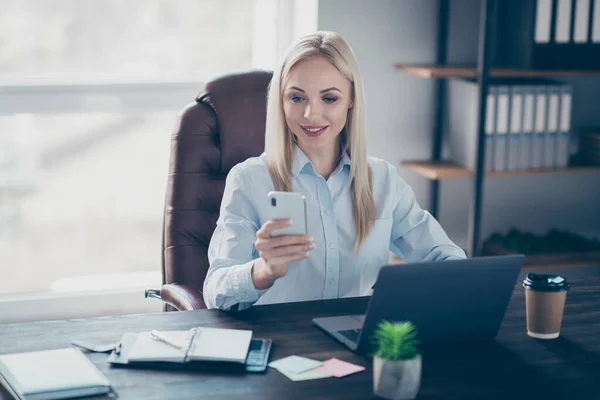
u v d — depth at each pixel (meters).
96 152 3.81
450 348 1.54
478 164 3.01
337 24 3.12
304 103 1.86
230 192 1.94
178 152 2.19
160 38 3.53
